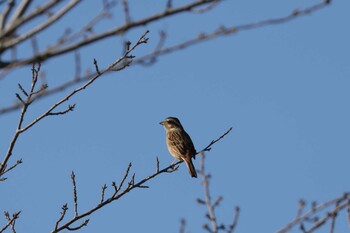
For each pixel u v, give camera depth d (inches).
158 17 356.5
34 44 354.0
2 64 347.6
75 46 352.2
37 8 344.2
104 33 354.0
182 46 397.7
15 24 342.3
